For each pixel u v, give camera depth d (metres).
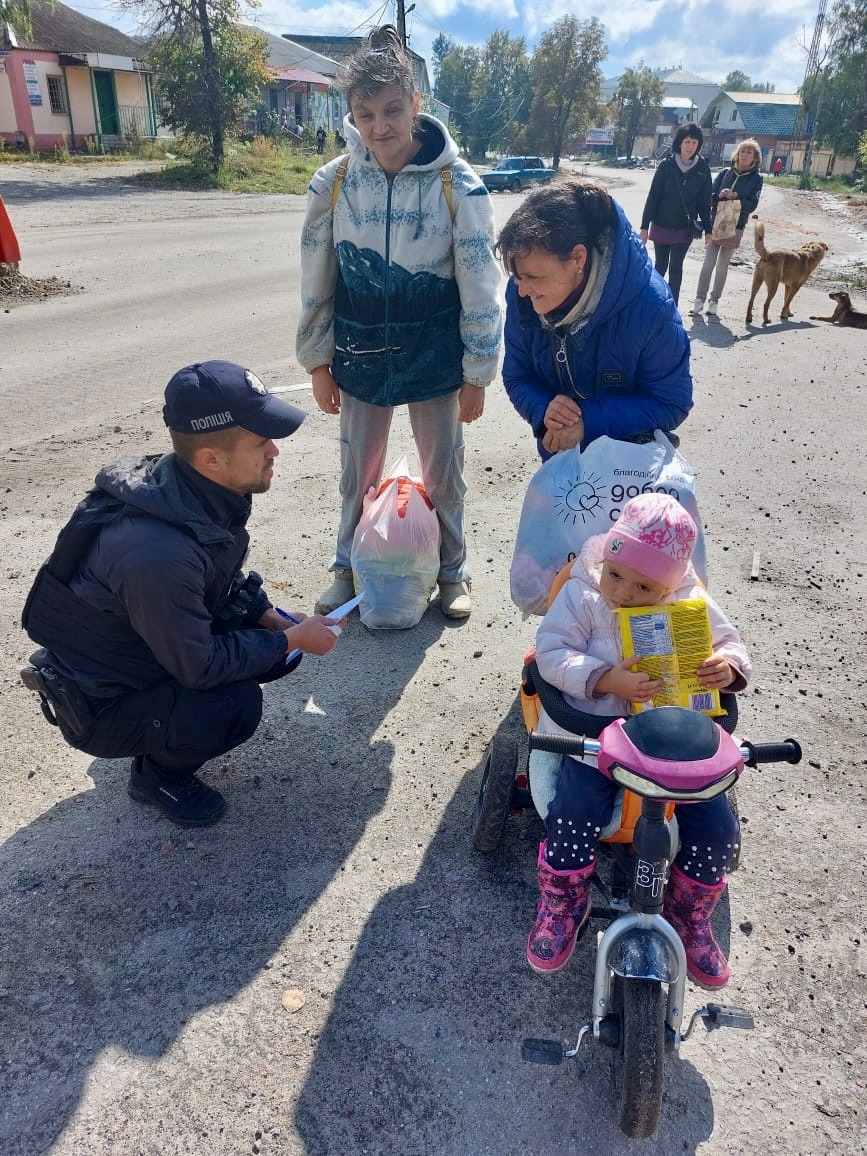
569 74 69.25
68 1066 2.26
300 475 5.84
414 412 3.95
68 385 7.46
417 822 3.09
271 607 3.20
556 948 2.38
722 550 5.02
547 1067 2.29
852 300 12.56
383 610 4.13
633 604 2.31
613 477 2.78
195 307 10.51
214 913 2.71
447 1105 2.20
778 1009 2.47
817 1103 2.23
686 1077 2.28
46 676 2.68
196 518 2.56
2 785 3.20
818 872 2.93
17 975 2.50
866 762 3.43
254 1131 2.13
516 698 3.76
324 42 64.88
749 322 10.71
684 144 9.75
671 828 2.15
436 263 3.54
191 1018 2.39
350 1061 2.29
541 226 2.49
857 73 56.56
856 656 4.08
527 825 3.11
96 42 37.28
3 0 26.56
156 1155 2.08
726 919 2.75
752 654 4.07
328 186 3.53
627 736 1.92
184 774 3.04
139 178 28.14
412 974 2.53
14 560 4.61
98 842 2.96
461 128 77.69
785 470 6.18
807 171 49.59
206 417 2.45
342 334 3.76
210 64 29.03
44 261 13.02
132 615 2.54
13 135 34.28
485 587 4.61
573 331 2.81
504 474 6.00
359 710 3.67
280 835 3.02
